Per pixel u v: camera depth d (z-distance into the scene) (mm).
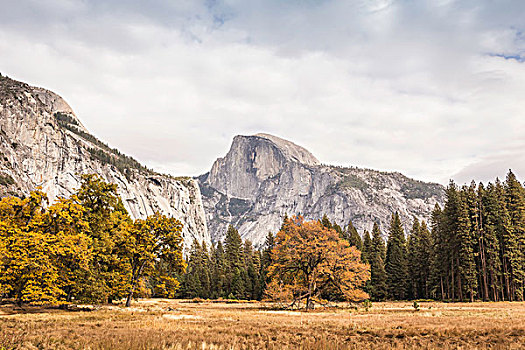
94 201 38938
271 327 21438
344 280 45906
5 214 31062
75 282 33031
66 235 31828
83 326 20938
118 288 38250
